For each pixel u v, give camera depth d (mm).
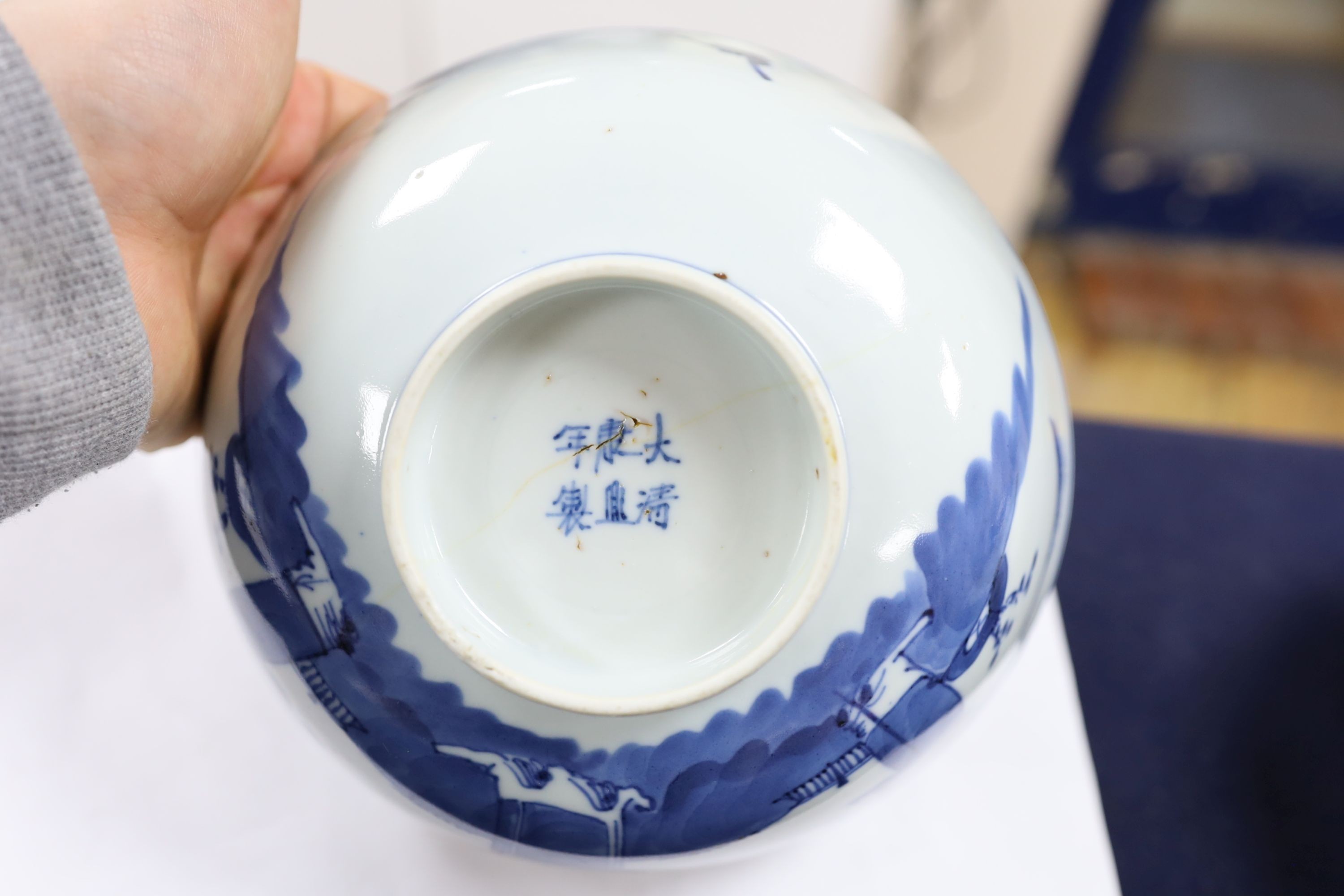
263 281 458
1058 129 1767
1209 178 1821
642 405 420
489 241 405
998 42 1554
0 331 403
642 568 425
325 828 619
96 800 625
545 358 415
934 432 414
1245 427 1594
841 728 429
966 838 616
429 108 455
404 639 422
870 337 406
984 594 438
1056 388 483
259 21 507
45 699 664
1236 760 688
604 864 470
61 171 397
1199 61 1690
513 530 423
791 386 398
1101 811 631
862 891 598
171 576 723
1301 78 1694
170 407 584
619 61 447
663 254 396
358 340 415
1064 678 686
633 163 407
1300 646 739
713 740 420
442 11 1185
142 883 597
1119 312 1813
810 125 434
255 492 439
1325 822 658
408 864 607
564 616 423
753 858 605
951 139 1699
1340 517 813
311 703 458
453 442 412
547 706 416
